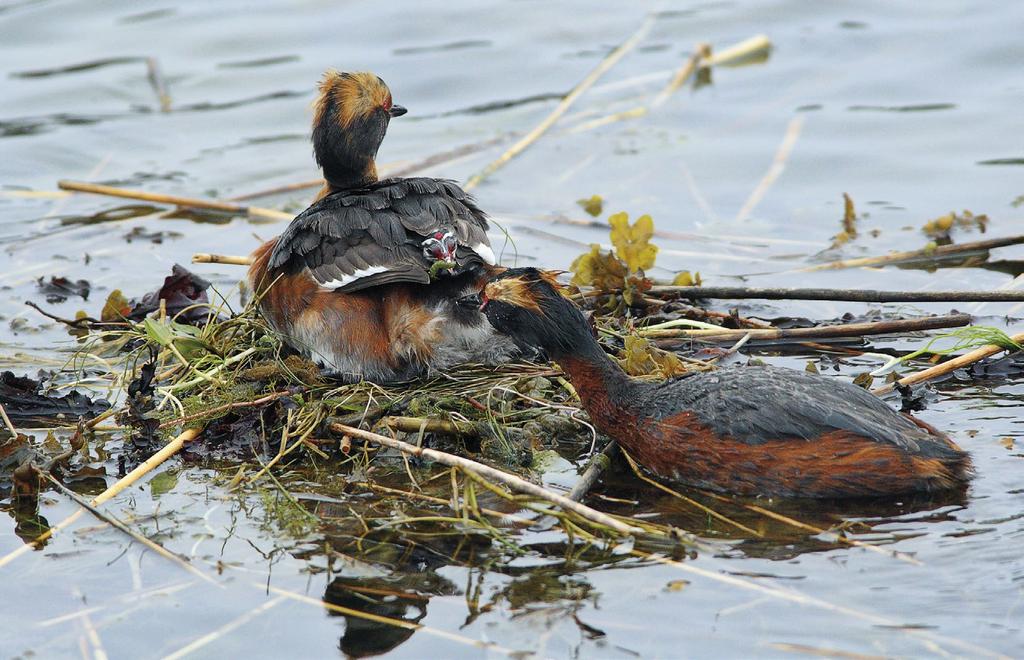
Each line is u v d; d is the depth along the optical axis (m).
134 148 20.00
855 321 13.60
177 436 11.39
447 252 10.98
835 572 8.66
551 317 10.52
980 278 14.61
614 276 13.60
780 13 23.64
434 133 20.28
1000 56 20.88
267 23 23.89
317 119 13.59
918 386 11.77
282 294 12.05
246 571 9.05
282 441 11.00
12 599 8.78
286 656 8.02
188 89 21.69
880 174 17.95
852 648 7.77
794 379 10.20
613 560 9.00
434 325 11.38
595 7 24.53
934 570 8.59
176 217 17.78
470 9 24.31
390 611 8.48
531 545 9.28
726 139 19.39
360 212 11.69
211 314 13.24
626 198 17.66
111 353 13.52
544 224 16.91
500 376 11.71
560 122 20.33
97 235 17.16
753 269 15.27
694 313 13.48
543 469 10.59
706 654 7.79
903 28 22.33
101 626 8.41
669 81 21.48
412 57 22.58
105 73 22.06
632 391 10.48
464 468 9.82
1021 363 12.23
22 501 10.34
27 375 13.00
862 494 9.67
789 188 17.77
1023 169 17.64
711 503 9.84
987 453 10.37
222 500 10.22
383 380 11.81
